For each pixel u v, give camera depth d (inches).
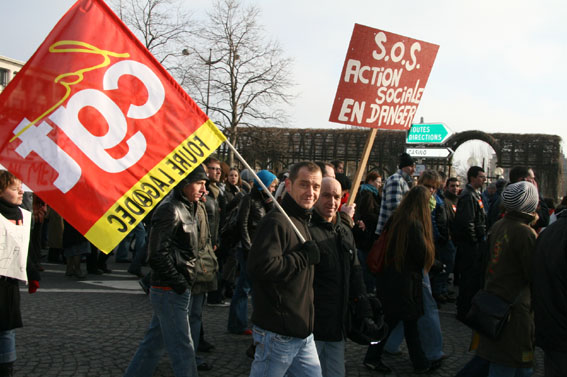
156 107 116.3
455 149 1219.2
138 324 210.2
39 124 104.7
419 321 170.7
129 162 111.7
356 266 124.3
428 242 159.9
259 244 101.0
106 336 193.0
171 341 131.6
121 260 370.0
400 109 170.2
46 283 287.6
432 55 174.1
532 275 112.3
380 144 1616.6
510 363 123.4
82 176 106.4
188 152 117.6
